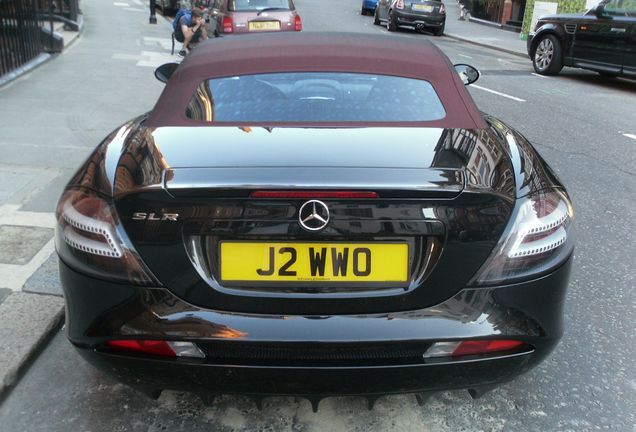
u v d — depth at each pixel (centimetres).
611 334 343
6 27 948
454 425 267
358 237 214
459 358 220
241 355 216
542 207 233
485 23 2712
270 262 216
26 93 875
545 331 232
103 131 698
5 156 591
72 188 248
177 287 217
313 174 220
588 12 1276
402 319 216
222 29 1277
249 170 224
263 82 307
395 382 219
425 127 279
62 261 234
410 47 346
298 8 2920
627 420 273
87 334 226
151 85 988
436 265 217
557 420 272
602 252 455
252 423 266
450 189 217
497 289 221
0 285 358
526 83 1261
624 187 610
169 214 215
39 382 292
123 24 1839
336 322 214
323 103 293
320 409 275
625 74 1208
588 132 841
